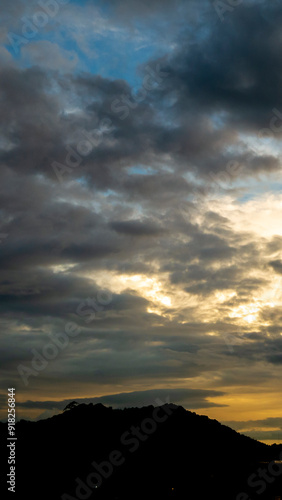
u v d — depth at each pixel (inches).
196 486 3154.5
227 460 3602.4
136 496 2997.0
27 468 3243.1
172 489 3100.4
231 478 3255.4
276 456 3784.5
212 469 3383.4
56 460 3422.7
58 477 3184.1
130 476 3260.3
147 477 3245.6
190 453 3703.3
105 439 3828.7
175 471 3351.4
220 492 3097.9
